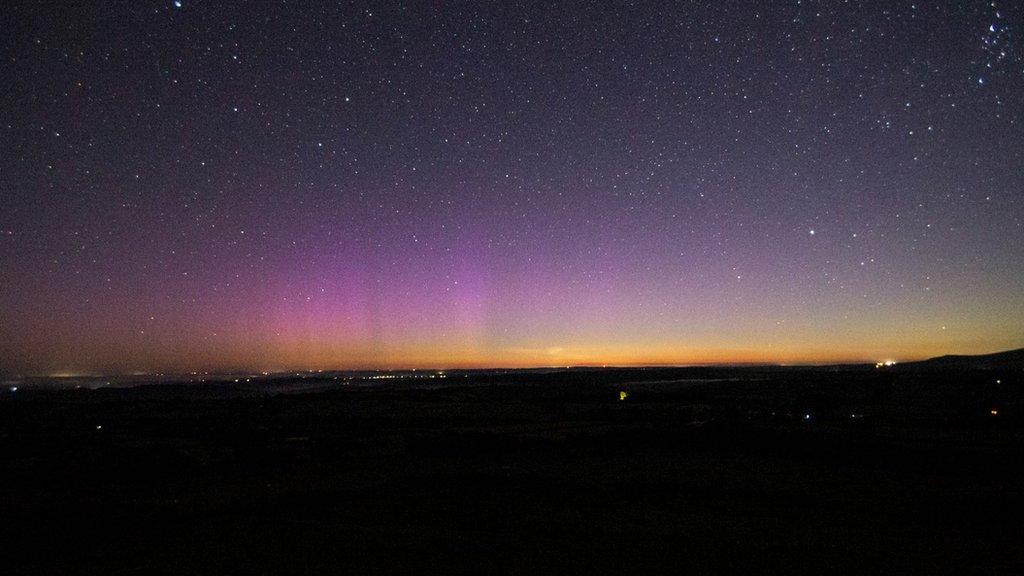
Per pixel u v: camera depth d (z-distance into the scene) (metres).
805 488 13.34
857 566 8.23
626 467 16.25
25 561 9.18
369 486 14.22
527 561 8.49
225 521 11.20
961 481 14.04
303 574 8.12
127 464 17.39
